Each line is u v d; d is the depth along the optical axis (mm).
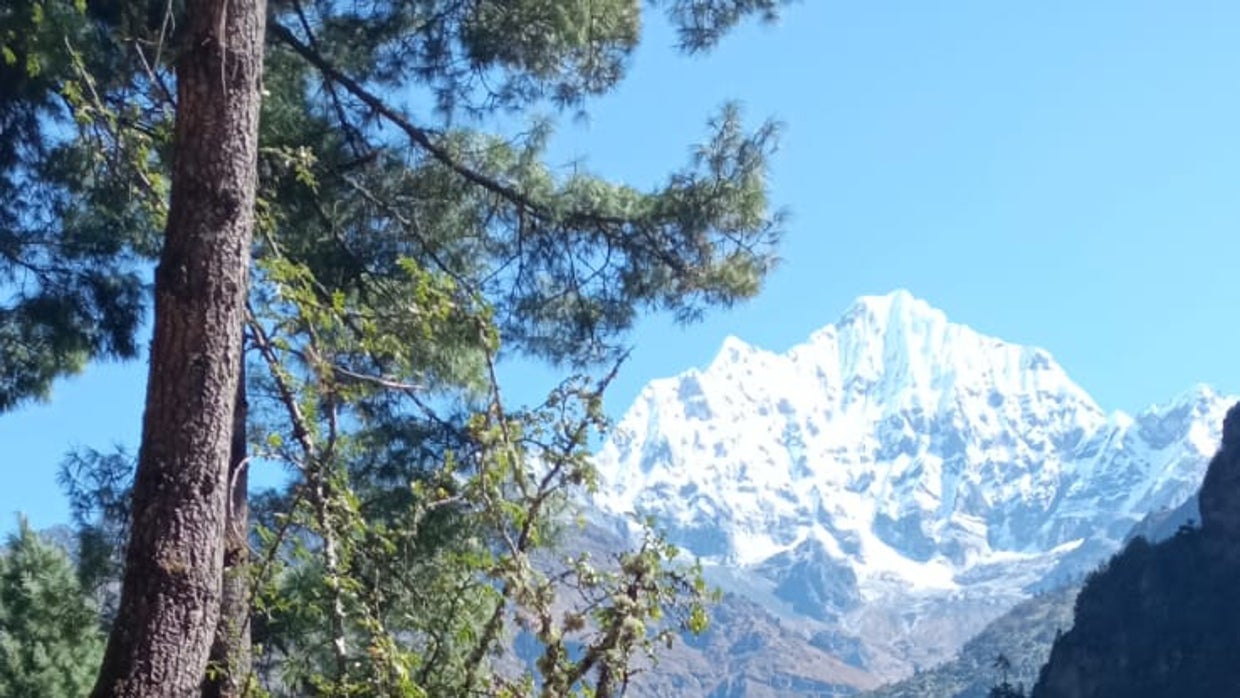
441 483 6430
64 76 9289
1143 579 123562
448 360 10664
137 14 9250
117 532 11805
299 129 10633
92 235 11234
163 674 5121
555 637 5562
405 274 10883
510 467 5914
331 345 6824
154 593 5156
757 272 11727
